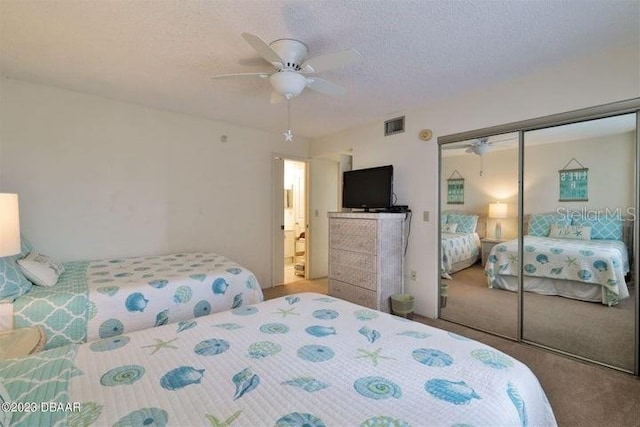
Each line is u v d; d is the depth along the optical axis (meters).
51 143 2.86
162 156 3.52
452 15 1.72
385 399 0.89
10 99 2.67
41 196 2.83
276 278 4.59
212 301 2.45
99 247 3.14
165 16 1.74
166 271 2.62
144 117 3.38
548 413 1.12
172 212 3.61
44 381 0.96
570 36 1.95
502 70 2.45
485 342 2.74
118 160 3.23
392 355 1.16
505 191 2.79
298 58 2.04
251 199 4.30
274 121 3.93
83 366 1.06
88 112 3.04
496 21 1.78
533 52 2.16
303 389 0.94
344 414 0.82
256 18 1.75
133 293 2.13
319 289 4.45
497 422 0.80
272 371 1.05
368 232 3.28
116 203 3.23
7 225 1.54
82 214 3.04
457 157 3.10
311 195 5.00
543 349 2.59
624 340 2.27
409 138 3.48
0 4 1.62
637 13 1.71
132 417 0.81
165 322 2.22
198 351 1.19
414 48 2.09
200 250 3.84
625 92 2.12
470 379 0.99
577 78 2.31
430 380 0.98
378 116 3.65
